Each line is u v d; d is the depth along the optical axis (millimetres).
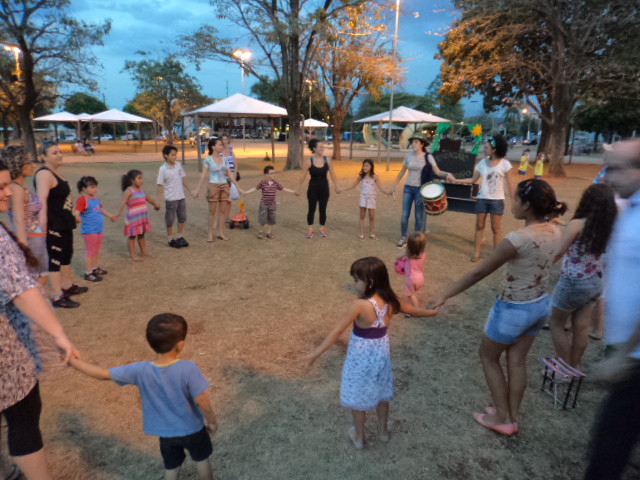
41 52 23281
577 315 3535
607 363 2059
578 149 40469
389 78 22406
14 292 1901
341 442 2982
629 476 2607
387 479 2658
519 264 2680
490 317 2928
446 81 25781
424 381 3717
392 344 4375
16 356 2082
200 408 2223
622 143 2086
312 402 3414
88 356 4066
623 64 16938
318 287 5934
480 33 20266
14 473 2539
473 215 11250
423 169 7477
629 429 1991
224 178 8078
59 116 38594
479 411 3324
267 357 4090
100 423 3154
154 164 25891
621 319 1979
